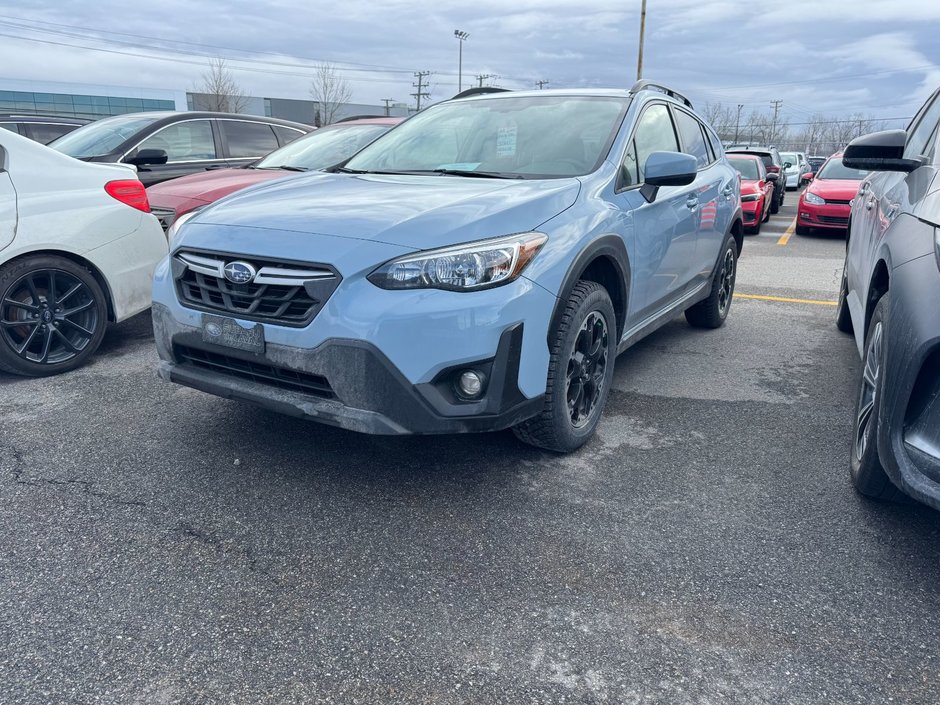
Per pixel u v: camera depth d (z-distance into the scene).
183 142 7.05
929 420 2.13
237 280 2.60
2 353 3.92
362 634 2.02
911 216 2.61
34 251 4.04
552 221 2.79
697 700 1.79
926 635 2.03
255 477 2.91
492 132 3.73
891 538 2.51
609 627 2.05
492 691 1.82
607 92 3.98
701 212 4.40
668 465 3.06
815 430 3.45
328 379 2.47
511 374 2.58
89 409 3.61
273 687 1.83
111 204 4.36
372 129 6.62
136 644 1.97
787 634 2.03
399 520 2.60
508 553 2.41
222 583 2.24
